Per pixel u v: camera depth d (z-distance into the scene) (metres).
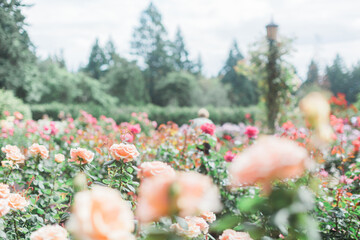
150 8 48.06
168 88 40.19
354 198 2.83
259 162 0.97
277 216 0.98
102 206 0.85
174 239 1.30
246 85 45.62
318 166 3.61
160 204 0.94
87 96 32.16
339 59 50.53
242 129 12.10
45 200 3.34
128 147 2.62
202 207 0.99
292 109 8.59
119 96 37.66
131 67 38.62
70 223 0.85
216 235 2.51
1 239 2.42
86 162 2.80
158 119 20.08
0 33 14.96
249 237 1.44
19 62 16.84
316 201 2.76
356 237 2.61
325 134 1.01
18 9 14.82
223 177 4.10
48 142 6.77
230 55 53.56
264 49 8.64
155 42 47.91
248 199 1.08
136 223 1.32
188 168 4.62
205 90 41.97
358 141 5.20
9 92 10.06
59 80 30.02
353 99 48.88
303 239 1.11
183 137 5.49
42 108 18.44
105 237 0.80
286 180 1.18
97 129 8.46
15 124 8.61
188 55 54.53
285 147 0.98
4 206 2.16
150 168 1.50
